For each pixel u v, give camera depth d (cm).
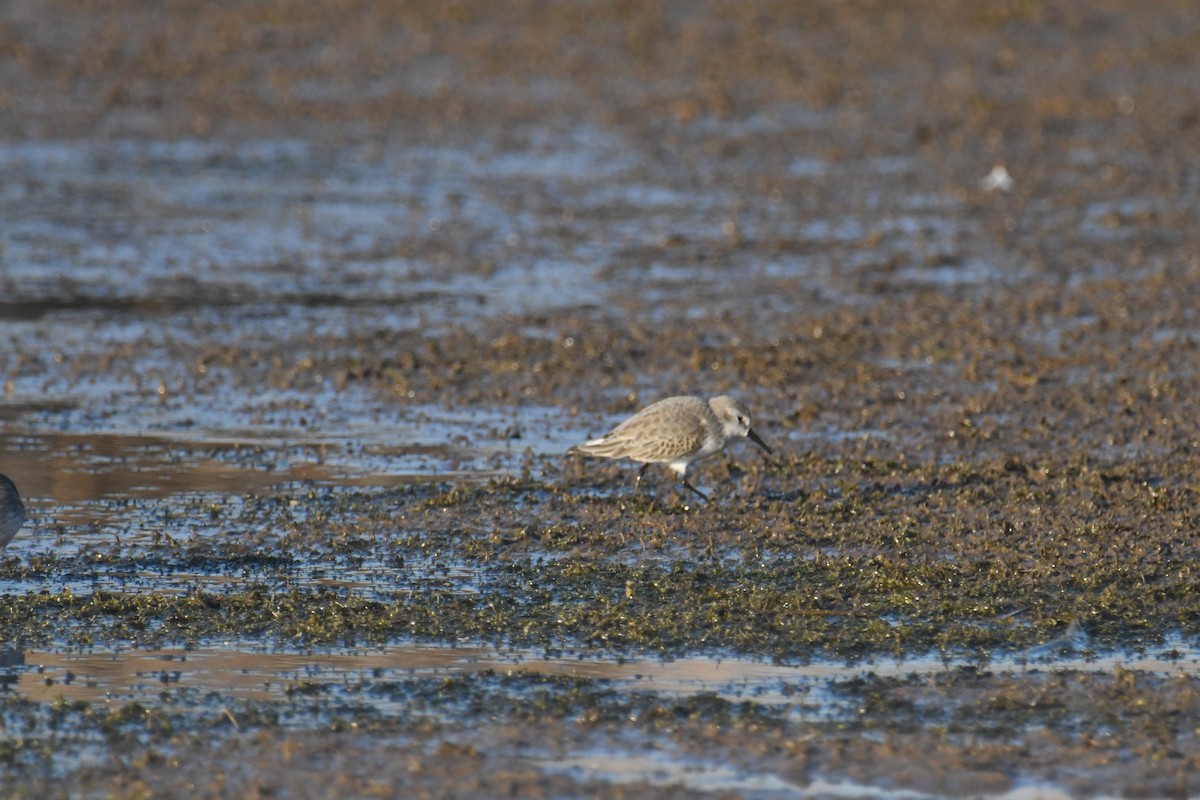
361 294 2356
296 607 1202
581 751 968
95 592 1234
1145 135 3484
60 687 1063
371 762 953
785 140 3534
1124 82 4088
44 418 1762
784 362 1953
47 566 1302
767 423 1733
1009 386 1845
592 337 2092
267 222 2822
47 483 1533
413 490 1507
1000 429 1689
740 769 946
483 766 947
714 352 2006
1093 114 3722
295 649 1126
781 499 1477
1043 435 1667
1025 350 2006
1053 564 1273
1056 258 2505
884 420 1738
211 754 964
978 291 2317
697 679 1070
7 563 1309
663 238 2673
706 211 2902
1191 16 4934
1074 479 1500
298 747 970
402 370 1947
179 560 1317
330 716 1016
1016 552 1304
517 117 3797
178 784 929
